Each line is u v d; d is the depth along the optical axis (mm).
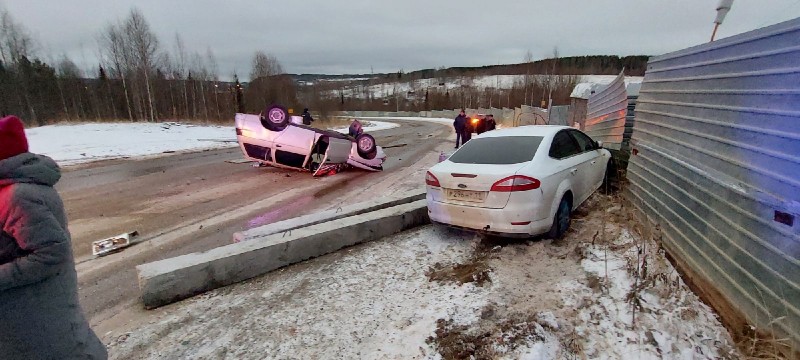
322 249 4391
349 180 8914
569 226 4969
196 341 2855
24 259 1551
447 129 30156
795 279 2238
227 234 5199
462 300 3305
